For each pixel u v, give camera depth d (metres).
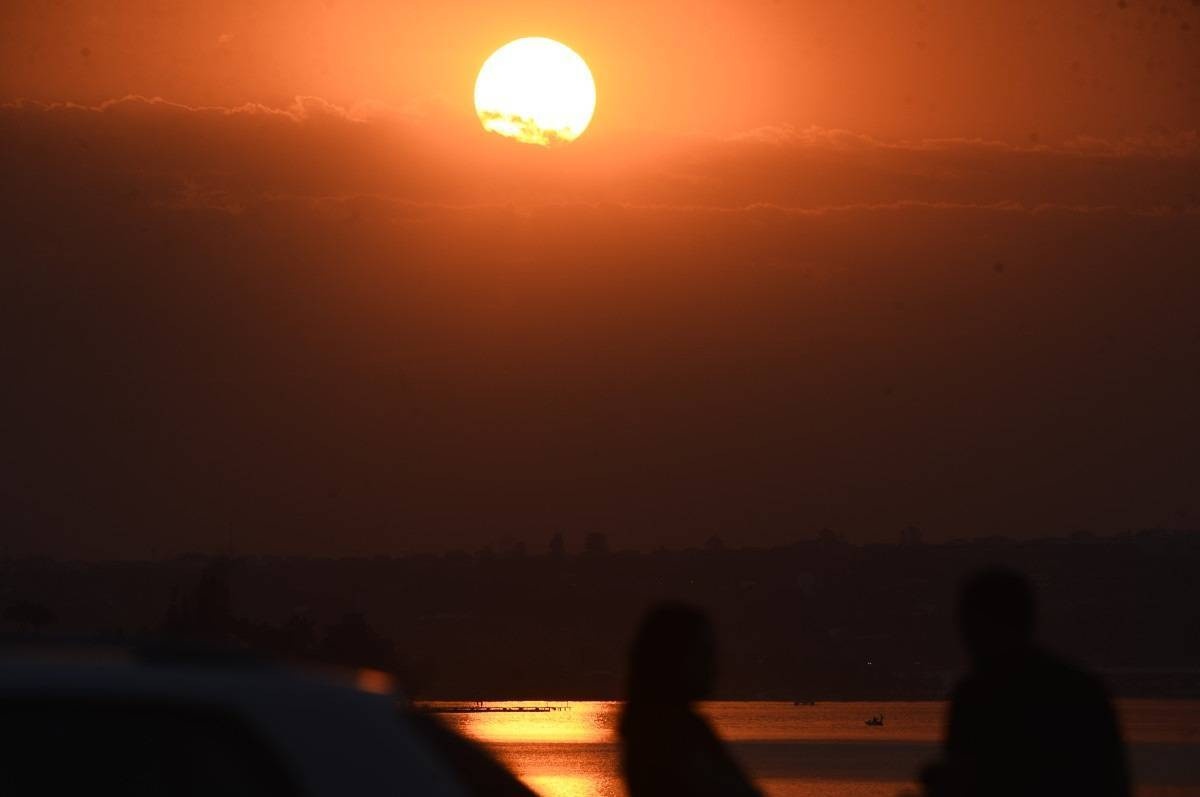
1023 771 23.17
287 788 11.07
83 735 10.89
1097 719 23.39
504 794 12.50
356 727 11.45
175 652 11.94
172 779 10.94
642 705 22.20
